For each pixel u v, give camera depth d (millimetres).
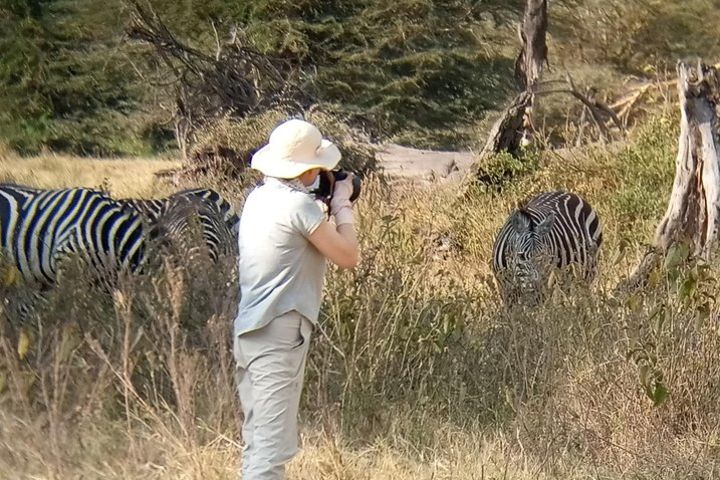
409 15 73188
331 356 15820
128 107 70812
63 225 18141
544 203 24062
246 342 12070
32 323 15273
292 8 72250
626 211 28891
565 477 14367
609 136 39062
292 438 12281
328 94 69062
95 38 72562
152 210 19578
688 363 15641
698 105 22484
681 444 15219
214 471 13109
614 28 74312
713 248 20641
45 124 68562
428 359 16625
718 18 74812
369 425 15445
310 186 12398
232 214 20094
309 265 12164
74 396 13648
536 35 41062
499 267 22266
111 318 15383
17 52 69938
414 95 71500
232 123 38062
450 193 33500
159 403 14578
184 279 15148
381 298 16531
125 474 12898
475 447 14875
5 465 12742
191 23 70562
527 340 16312
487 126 68000
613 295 17391
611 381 15508
